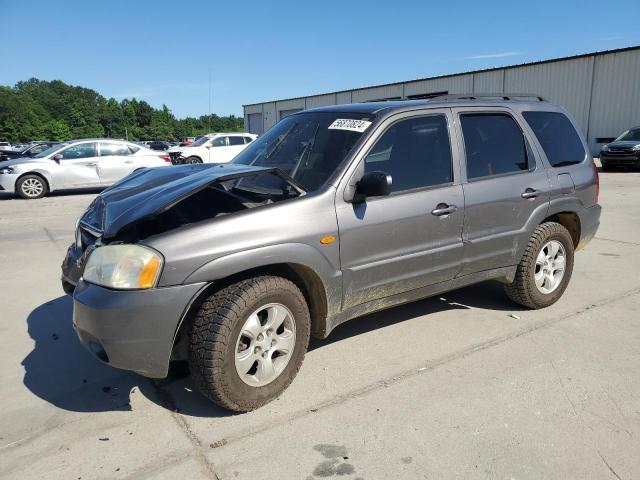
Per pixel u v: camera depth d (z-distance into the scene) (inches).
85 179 579.2
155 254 108.6
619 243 290.5
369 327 172.1
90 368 147.3
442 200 148.8
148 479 100.4
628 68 963.3
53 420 121.1
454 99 164.2
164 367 112.7
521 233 170.2
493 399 126.6
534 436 111.8
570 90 1061.8
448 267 153.8
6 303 202.2
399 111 146.8
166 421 119.9
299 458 105.7
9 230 355.9
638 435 111.8
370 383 135.3
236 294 115.4
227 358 114.3
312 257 125.0
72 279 134.7
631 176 671.8
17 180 545.6
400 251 142.0
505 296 200.4
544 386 132.5
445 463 103.4
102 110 5251.0
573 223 193.2
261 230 118.1
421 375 139.1
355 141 139.1
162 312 108.7
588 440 110.2
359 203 133.6
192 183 125.7
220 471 102.2
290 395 129.8
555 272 186.5
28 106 4478.3
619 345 156.2
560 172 181.9
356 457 105.7
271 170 127.8
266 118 1943.9
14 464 105.3
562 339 160.9
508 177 166.7
